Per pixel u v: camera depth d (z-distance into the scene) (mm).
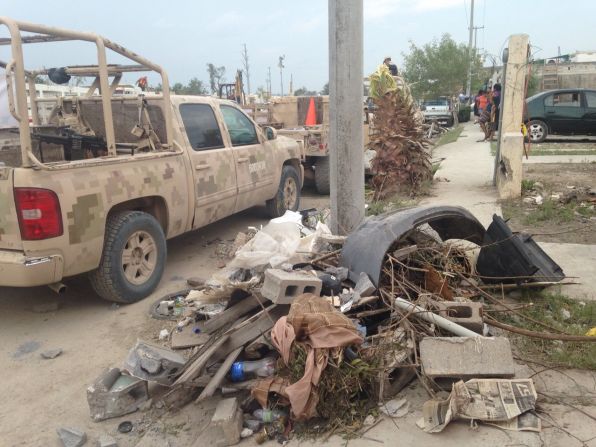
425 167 9445
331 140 5535
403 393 3410
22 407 3691
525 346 3828
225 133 6793
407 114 9094
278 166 8008
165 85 5621
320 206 9578
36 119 6324
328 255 4598
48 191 4348
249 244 4637
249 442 3139
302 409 3090
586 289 4836
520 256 4664
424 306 3811
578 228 6793
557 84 29828
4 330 4840
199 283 5473
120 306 5266
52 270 4469
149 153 5492
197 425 3361
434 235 5051
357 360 3275
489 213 7672
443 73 29469
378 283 3992
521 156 8281
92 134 6348
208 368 3604
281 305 3711
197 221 6258
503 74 8828
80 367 4168
